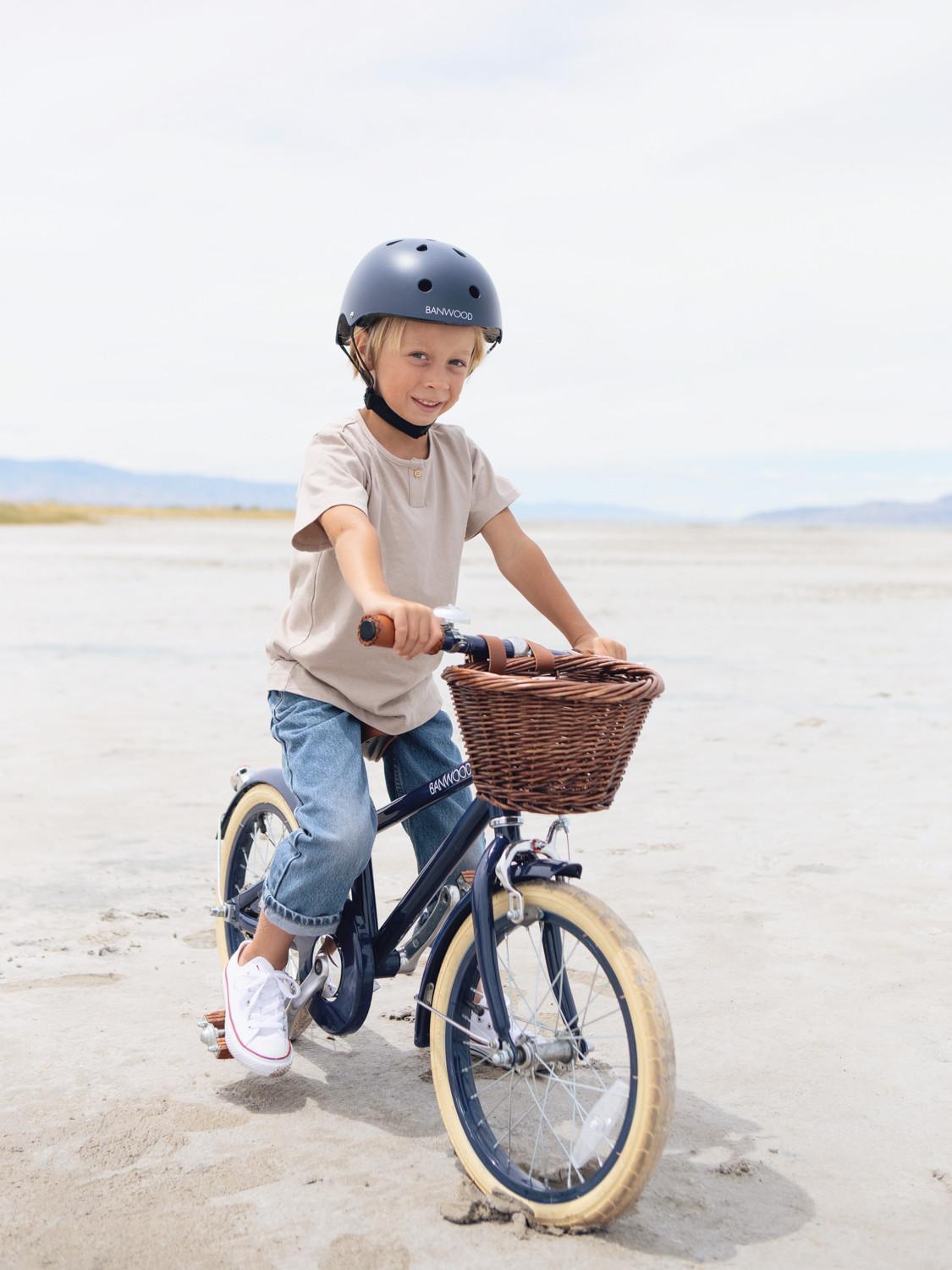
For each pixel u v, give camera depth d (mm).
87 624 13805
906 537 62750
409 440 2871
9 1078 3039
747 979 3707
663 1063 2295
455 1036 2715
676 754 7074
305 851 2787
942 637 13164
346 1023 2885
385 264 2701
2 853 5008
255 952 2998
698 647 12086
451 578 2980
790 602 17453
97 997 3562
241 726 7812
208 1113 2877
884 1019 3428
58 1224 2381
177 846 5145
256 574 22750
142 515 115438
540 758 2273
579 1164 2492
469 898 2646
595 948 2432
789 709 8641
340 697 2924
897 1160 2695
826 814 5684
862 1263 2303
